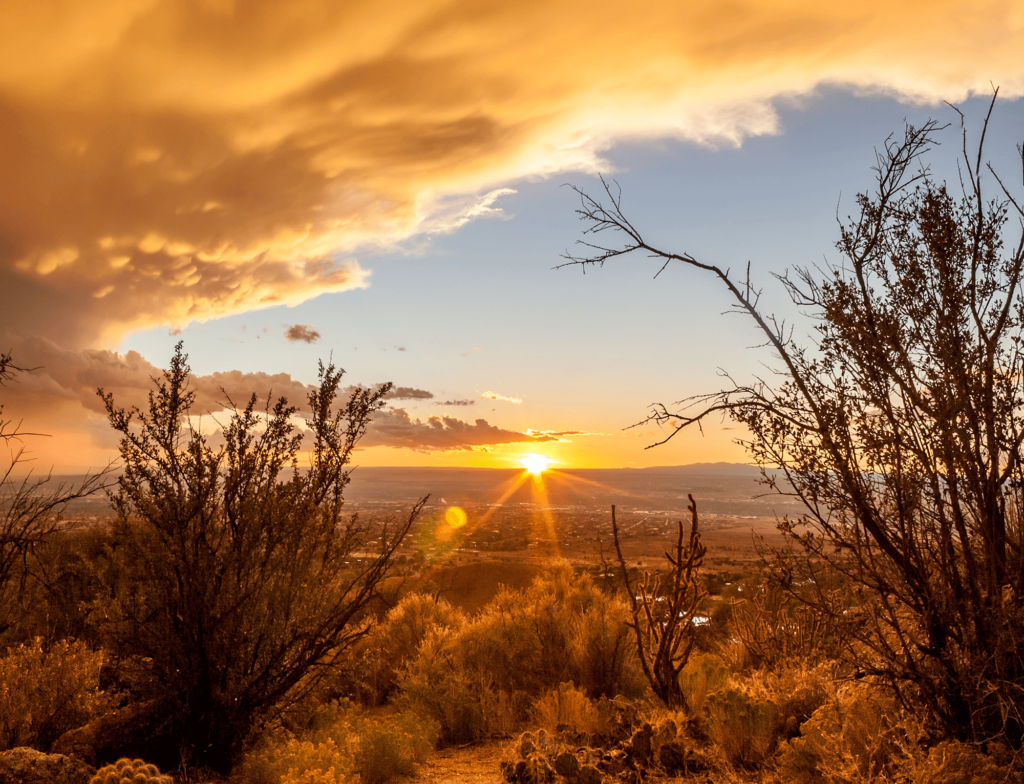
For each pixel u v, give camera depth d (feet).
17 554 17.40
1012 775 11.87
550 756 17.08
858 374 14.25
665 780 16.29
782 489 14.47
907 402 13.97
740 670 26.27
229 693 18.25
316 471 21.40
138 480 18.38
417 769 19.51
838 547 14.14
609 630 27.09
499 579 52.60
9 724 17.28
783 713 18.56
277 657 19.01
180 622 18.58
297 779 14.80
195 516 19.10
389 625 33.99
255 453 19.92
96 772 13.52
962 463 13.24
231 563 19.10
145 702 18.11
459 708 23.94
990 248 13.98
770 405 14.58
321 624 19.89
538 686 27.27
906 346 14.14
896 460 13.69
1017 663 13.17
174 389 19.17
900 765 13.10
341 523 21.90
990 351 13.70
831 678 18.34
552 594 37.52
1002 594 13.67
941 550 13.58
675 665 25.08
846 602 14.79
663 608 23.71
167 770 17.30
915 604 13.85
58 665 18.90
